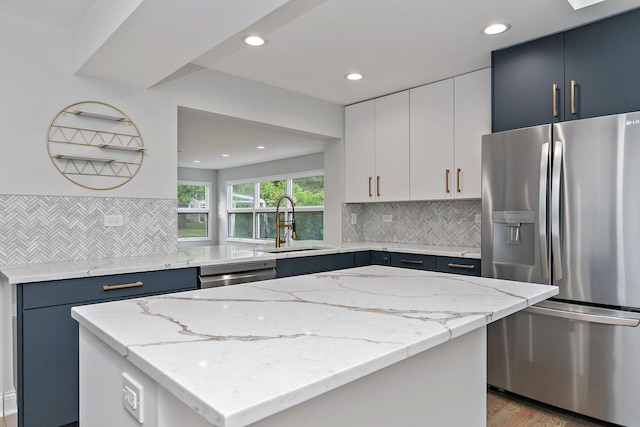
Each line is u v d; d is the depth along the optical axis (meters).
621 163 2.02
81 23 2.36
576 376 2.18
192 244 8.75
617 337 2.04
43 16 2.31
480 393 1.31
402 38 2.53
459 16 2.25
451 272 2.97
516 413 2.28
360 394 0.92
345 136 4.08
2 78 2.24
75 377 2.02
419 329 0.96
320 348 0.83
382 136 3.74
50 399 1.96
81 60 2.36
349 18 2.28
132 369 0.88
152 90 2.80
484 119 3.04
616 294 2.04
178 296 1.34
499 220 2.48
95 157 2.53
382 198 3.74
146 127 2.77
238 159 7.54
